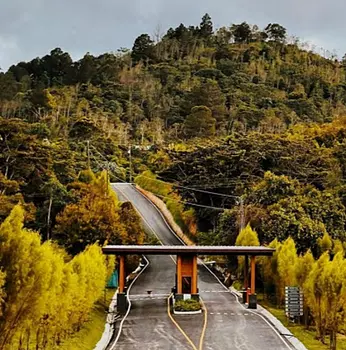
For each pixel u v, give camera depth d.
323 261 33.59
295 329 35.19
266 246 46.88
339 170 69.12
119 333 33.72
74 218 48.31
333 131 83.25
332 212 55.19
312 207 54.75
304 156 70.25
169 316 38.78
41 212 52.50
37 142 56.19
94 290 34.66
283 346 30.72
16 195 48.59
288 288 37.62
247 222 54.50
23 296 22.92
